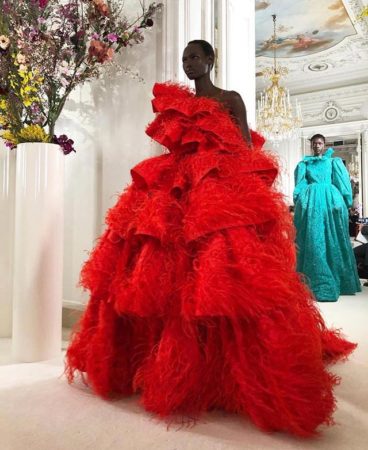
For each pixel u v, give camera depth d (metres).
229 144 1.25
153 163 1.30
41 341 1.64
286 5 4.70
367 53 5.89
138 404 1.19
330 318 2.53
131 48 2.07
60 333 1.73
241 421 1.07
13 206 2.16
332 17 4.96
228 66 2.21
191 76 1.42
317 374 0.99
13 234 2.17
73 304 2.22
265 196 1.12
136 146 2.03
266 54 5.98
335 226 3.48
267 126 5.66
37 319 1.64
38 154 1.67
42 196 1.67
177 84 1.46
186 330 1.06
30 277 1.65
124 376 1.23
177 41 1.92
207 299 0.97
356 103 6.50
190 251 1.12
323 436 1.00
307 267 3.29
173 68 1.93
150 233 1.11
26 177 1.67
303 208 3.43
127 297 1.09
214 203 1.09
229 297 0.97
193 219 1.10
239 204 1.09
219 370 1.08
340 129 6.57
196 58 1.40
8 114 1.76
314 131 6.75
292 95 6.97
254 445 0.95
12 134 1.80
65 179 2.29
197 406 1.10
